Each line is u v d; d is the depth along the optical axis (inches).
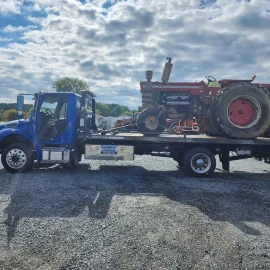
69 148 277.7
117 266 108.5
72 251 118.5
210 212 170.1
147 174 283.4
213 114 283.3
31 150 274.8
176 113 327.0
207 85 324.5
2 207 169.6
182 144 284.7
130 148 281.0
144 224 148.7
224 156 284.7
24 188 214.1
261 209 177.5
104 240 129.0
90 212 164.9
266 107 272.8
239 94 272.5
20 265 107.5
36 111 274.5
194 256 117.6
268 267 110.7
